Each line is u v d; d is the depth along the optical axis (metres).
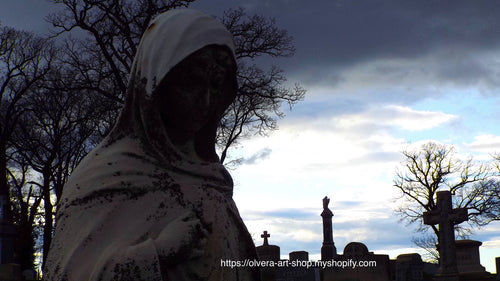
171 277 2.05
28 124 35.88
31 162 35.03
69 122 33.50
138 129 2.26
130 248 1.96
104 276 1.91
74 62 28.22
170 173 2.24
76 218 2.07
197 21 2.25
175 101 2.26
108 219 2.07
